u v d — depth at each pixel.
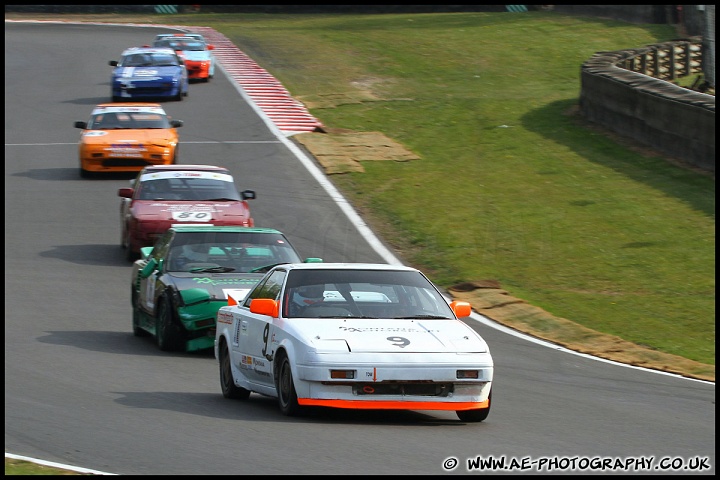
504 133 111.94
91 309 57.53
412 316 34.59
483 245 73.94
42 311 56.16
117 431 30.30
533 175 94.31
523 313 57.47
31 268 67.12
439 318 34.78
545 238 75.31
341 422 32.38
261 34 192.38
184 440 29.12
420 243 74.69
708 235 74.31
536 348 50.53
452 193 88.62
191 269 49.22
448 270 68.19
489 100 130.75
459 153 104.06
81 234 77.06
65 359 44.16
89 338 49.91
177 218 68.31
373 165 98.88
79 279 64.81
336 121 119.88
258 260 50.09
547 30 183.38
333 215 81.62
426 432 31.20
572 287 64.50
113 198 87.81
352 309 34.41
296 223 78.62
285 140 108.94
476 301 60.25
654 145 101.75
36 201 86.00
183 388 39.09
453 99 132.25
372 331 32.66
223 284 47.38
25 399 35.16
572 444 30.34
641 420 35.09
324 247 72.38
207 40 185.00
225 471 25.47
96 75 151.88
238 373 36.81
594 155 100.88
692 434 32.78
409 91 138.62
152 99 130.00
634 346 50.94
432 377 31.58
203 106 126.25
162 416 32.81
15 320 53.44
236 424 31.56
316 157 101.19
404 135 113.00
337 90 138.88
